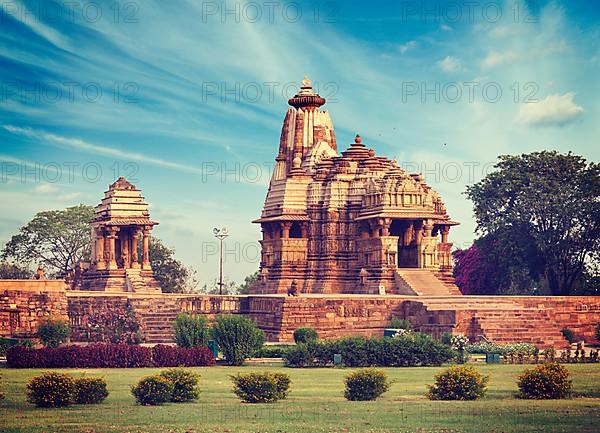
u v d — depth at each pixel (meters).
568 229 114.25
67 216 140.75
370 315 87.88
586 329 90.81
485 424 45.72
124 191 109.88
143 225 109.69
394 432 44.28
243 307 89.56
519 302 89.62
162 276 130.25
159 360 67.69
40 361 65.81
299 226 110.00
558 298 90.56
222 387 57.66
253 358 72.81
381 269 101.94
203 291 136.75
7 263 140.38
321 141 115.38
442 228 111.31
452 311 84.19
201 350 69.00
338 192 108.75
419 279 100.00
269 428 45.12
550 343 84.00
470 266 121.81
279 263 109.56
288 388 55.41
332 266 107.62
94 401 51.88
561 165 117.31
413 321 87.69
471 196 120.81
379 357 69.00
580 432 44.00
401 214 103.00
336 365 68.50
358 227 107.56
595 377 61.66
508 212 118.31
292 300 85.06
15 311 82.00
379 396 53.97
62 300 83.31
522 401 52.31
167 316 85.38
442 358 70.06
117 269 109.00
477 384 53.44
